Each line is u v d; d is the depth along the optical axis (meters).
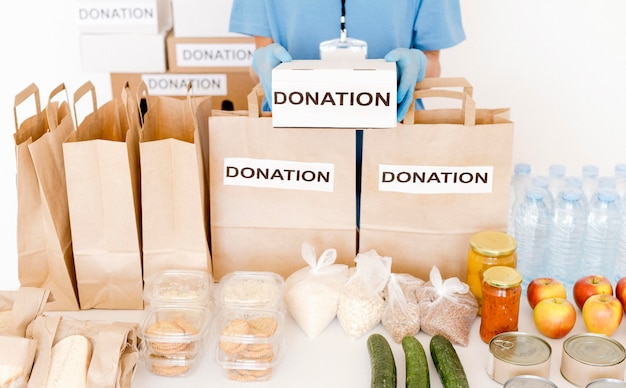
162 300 1.33
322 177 1.48
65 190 1.45
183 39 2.39
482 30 2.60
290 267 1.56
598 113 2.68
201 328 1.28
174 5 2.35
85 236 1.43
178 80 2.46
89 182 1.39
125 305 1.49
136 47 2.41
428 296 1.40
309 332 1.37
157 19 2.39
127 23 2.39
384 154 1.45
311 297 1.37
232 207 1.52
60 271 1.45
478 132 1.42
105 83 2.79
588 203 1.63
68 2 2.65
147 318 1.31
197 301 1.34
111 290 1.47
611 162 2.74
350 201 1.50
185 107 1.52
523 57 2.63
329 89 1.33
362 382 1.24
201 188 1.42
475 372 1.26
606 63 2.59
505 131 1.42
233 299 1.32
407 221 1.50
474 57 2.65
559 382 1.22
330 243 1.53
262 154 1.47
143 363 1.29
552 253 1.61
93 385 1.14
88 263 1.45
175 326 1.26
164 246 1.45
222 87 2.46
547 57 2.62
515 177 1.86
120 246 1.44
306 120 1.35
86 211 1.42
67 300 1.48
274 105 1.35
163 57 2.42
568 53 2.60
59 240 1.42
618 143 2.71
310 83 1.33
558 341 1.36
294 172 1.48
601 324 1.35
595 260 1.61
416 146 1.44
